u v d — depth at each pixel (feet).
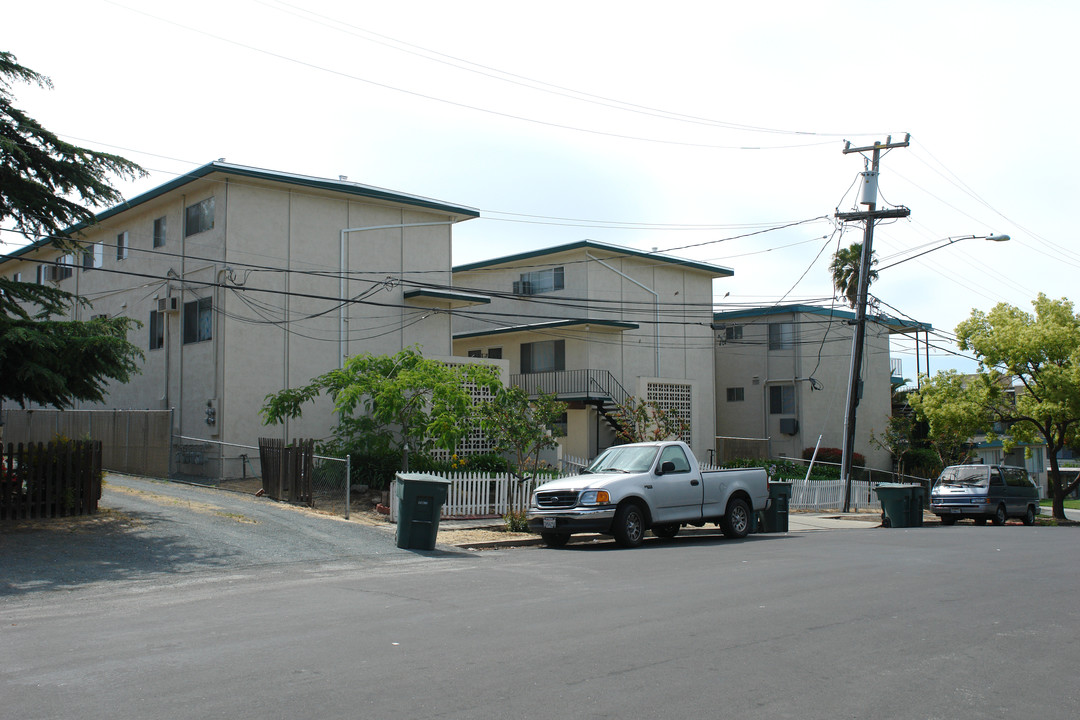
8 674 20.33
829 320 131.34
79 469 50.72
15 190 45.60
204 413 83.35
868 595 31.86
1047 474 181.27
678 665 21.20
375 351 91.76
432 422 70.18
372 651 22.44
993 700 18.80
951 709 18.12
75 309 107.14
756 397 140.46
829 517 88.74
